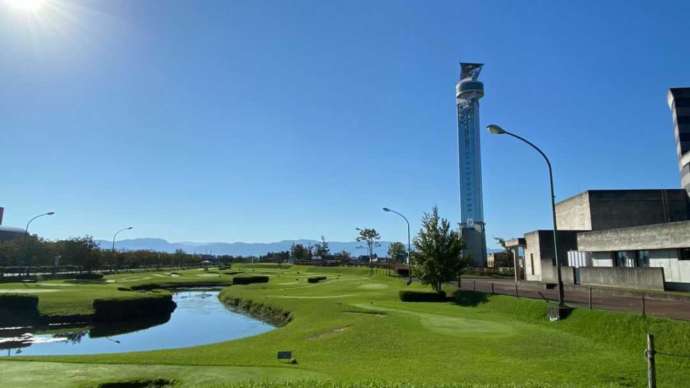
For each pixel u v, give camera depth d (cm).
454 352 1681
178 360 1639
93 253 7400
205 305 4697
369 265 9938
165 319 3684
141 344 2672
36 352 2428
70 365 1530
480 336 1950
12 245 7362
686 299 2512
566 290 3419
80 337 2903
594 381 1270
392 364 1551
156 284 6606
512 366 1456
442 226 3897
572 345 1720
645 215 4600
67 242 7312
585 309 2111
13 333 3000
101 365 1531
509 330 2084
